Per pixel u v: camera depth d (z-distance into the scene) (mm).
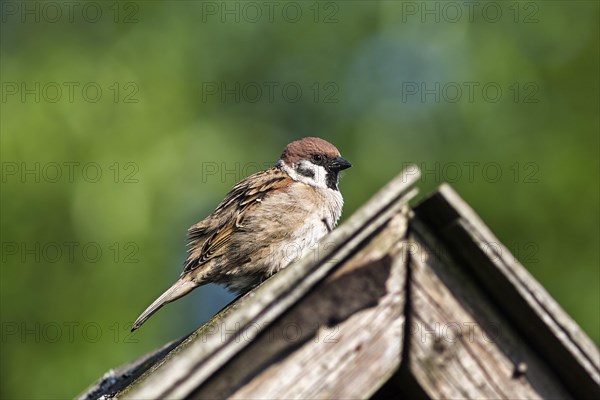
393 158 14562
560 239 13141
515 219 13297
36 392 12289
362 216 5320
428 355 5500
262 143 15258
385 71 15383
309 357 5336
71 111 13000
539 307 5449
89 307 12430
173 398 4945
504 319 5656
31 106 12914
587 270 12945
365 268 5500
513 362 5621
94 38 14336
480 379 5547
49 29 14352
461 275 5621
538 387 5648
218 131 14266
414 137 14570
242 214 9047
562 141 13555
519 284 5410
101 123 13141
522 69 13969
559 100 13852
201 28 15305
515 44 14141
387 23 15195
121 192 12578
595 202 13148
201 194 13383
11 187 12414
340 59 15812
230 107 15383
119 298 12406
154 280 12516
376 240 5535
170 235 12820
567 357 5539
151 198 12711
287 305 5242
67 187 12508
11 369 12484
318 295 5422
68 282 12461
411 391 5723
